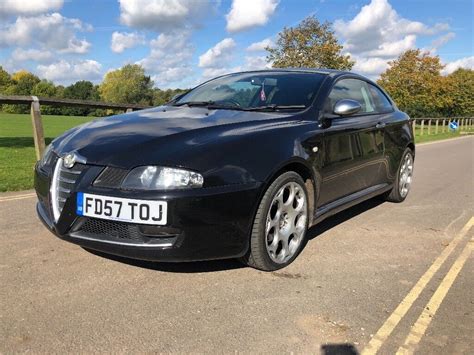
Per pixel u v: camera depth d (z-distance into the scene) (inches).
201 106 178.5
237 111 164.6
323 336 111.3
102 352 100.9
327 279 144.3
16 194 238.1
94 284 132.7
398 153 235.6
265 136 143.0
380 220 216.5
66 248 158.7
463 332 116.0
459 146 740.7
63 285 131.4
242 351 103.5
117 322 113.2
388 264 159.9
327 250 170.9
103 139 135.2
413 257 168.1
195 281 137.3
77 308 119.0
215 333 110.2
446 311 126.7
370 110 214.7
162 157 124.7
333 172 171.5
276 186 139.6
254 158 134.6
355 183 193.6
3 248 157.5
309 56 1082.7
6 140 526.0
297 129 155.2
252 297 129.1
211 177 125.3
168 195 121.0
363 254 168.7
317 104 172.2
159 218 121.4
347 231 196.1
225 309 121.8
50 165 140.3
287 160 142.5
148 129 140.6
